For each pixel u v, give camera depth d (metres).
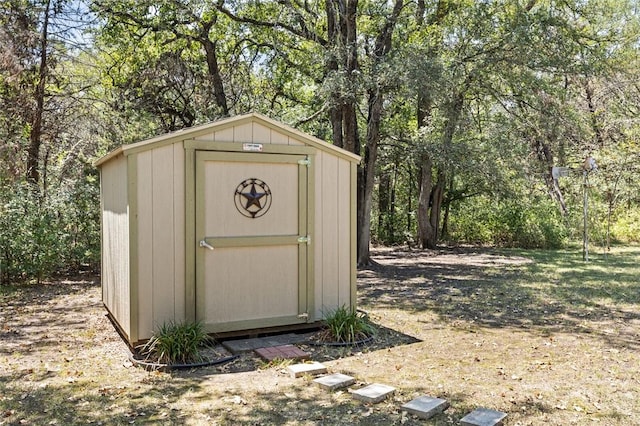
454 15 13.20
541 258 14.28
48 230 10.14
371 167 12.82
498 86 13.77
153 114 15.35
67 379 4.64
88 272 11.48
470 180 15.98
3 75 11.39
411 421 3.68
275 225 6.07
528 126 15.16
